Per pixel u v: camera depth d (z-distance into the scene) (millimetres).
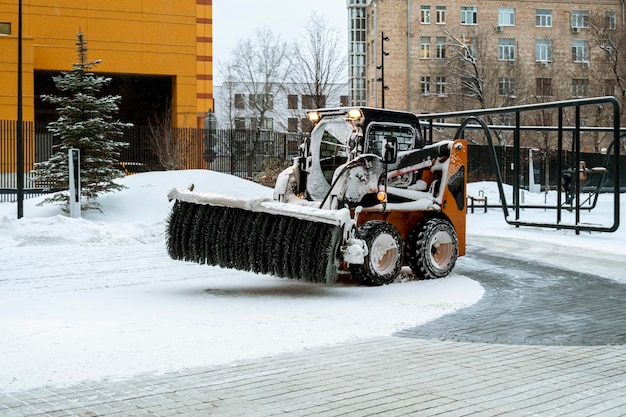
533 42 63781
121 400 5320
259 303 9477
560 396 5504
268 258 10109
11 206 22656
